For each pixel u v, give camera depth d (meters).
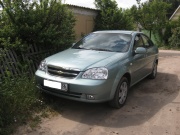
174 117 4.22
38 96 4.64
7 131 3.48
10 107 3.97
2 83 4.57
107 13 13.29
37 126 3.74
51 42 6.27
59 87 4.03
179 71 8.31
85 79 3.90
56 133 3.56
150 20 23.25
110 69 4.05
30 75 5.52
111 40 5.27
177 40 19.95
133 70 4.93
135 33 5.64
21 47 5.60
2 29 5.82
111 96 4.15
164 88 6.05
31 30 5.80
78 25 12.39
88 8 12.70
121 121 4.00
